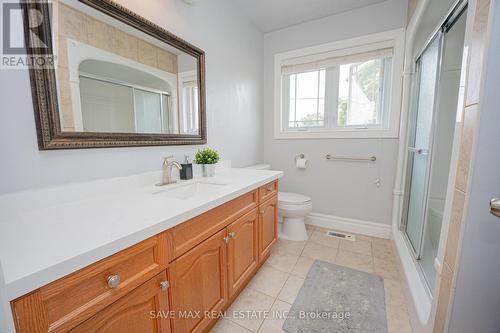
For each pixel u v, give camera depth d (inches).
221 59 74.7
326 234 91.7
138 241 26.4
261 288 58.8
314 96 97.5
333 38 87.7
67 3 35.7
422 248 59.6
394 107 80.7
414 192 70.9
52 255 20.6
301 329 46.0
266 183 62.4
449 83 53.7
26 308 18.1
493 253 26.3
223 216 44.4
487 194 25.7
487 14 24.4
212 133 72.7
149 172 51.3
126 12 44.1
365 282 61.0
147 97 50.4
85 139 38.7
